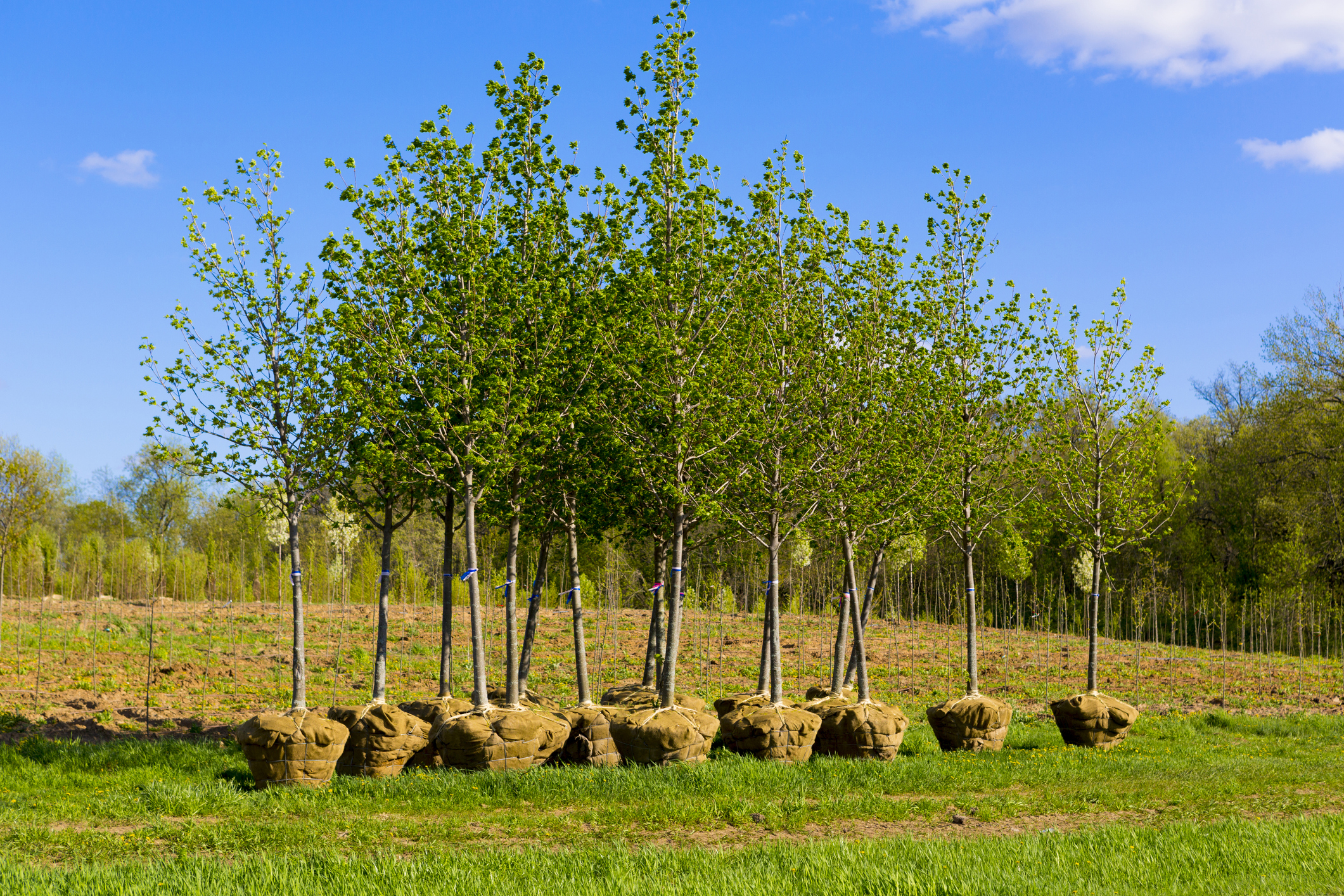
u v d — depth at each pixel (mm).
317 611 31281
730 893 7293
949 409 15711
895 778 12219
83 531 51250
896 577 36188
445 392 12359
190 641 24328
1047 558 41344
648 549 34750
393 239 12828
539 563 15984
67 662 20281
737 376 13664
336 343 12680
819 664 25062
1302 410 37219
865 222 15250
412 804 10609
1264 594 37344
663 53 13461
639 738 12305
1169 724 17703
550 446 13453
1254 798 11680
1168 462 42625
